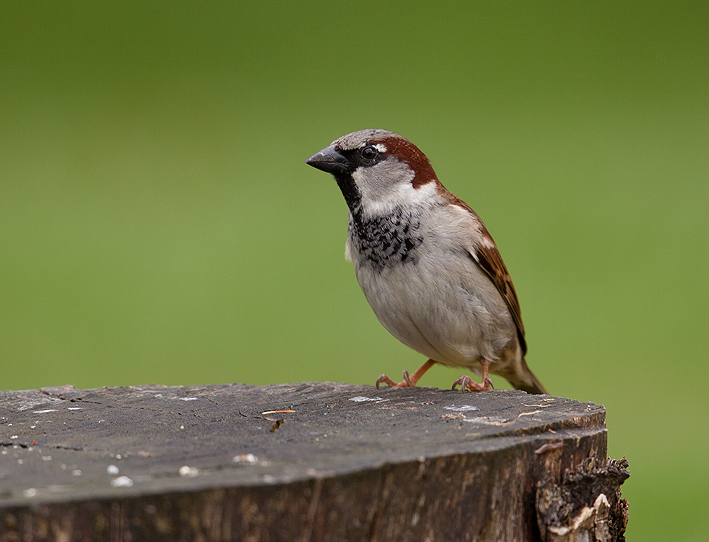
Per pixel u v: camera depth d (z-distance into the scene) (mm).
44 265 12750
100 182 15609
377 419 4453
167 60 20750
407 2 24109
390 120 17875
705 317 11445
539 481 3959
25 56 20625
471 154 16438
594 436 4152
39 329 11125
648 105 18734
